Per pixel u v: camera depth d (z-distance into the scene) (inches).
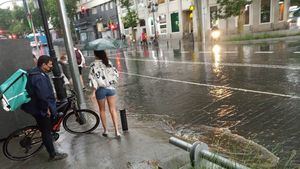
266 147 186.2
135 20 1509.6
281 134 204.8
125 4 1503.4
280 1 1219.9
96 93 205.5
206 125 239.3
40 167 174.9
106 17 1982.0
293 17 1302.9
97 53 199.5
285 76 373.1
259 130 216.2
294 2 1310.3
